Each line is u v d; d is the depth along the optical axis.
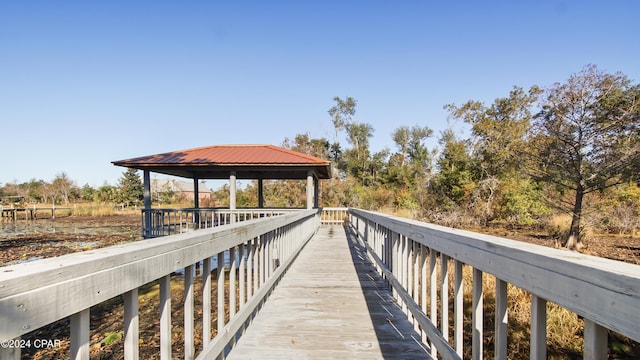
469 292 5.90
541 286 1.05
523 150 12.45
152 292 6.75
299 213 6.18
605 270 0.80
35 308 0.83
